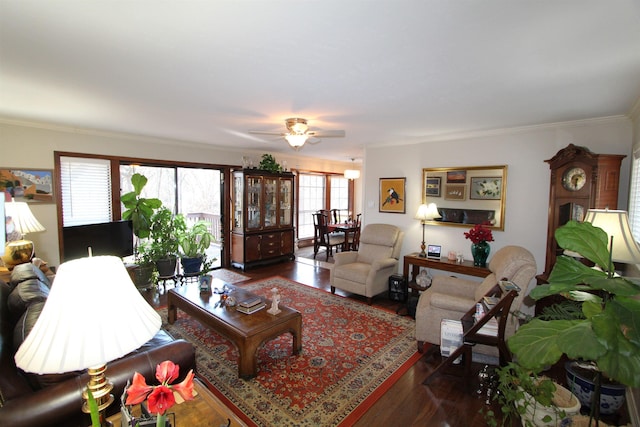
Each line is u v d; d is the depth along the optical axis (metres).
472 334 2.29
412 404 2.17
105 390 1.05
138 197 4.50
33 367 0.89
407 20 1.43
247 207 5.61
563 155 3.20
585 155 3.05
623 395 1.96
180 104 2.84
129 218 4.39
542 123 3.54
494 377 2.39
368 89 2.41
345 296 4.32
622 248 1.85
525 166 3.74
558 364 2.67
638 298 1.95
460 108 2.92
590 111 3.00
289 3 1.30
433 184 4.47
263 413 2.06
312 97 2.61
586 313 1.32
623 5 1.28
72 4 1.31
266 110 3.04
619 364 0.98
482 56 1.81
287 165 7.00
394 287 4.17
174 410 1.37
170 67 2.00
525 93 2.48
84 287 0.96
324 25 1.48
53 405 1.34
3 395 1.30
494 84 2.28
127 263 4.47
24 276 2.31
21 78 2.20
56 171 3.93
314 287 4.70
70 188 4.11
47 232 3.89
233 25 1.49
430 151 4.51
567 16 1.38
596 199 3.03
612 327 1.02
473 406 2.15
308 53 1.79
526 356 1.19
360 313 3.73
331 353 2.83
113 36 1.60
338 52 1.78
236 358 2.73
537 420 1.65
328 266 5.98
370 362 2.69
